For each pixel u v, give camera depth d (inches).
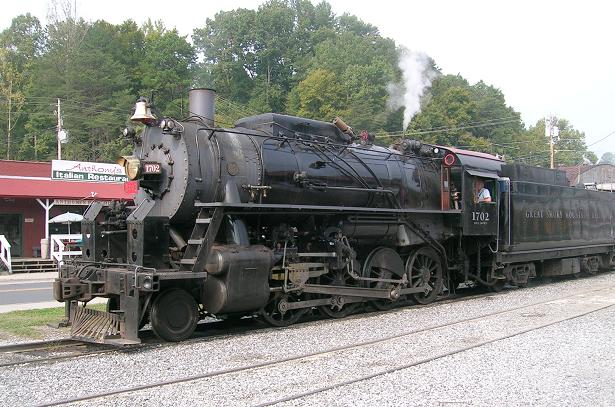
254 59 2746.1
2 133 2288.4
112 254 378.3
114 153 2066.9
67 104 2166.6
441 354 300.7
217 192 368.8
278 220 406.6
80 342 341.4
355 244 466.3
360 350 313.1
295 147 421.1
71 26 2491.4
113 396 229.3
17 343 333.1
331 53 2600.9
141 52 2637.8
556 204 684.1
